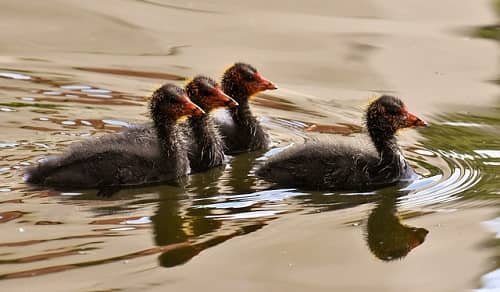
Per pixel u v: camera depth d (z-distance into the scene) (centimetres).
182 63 2081
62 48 2161
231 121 1700
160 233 1249
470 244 1256
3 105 1780
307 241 1248
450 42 2220
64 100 1830
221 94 1627
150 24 2330
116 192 1402
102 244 1209
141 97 1869
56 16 2359
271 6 2480
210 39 2242
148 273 1139
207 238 1244
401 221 1327
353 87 1966
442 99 1898
